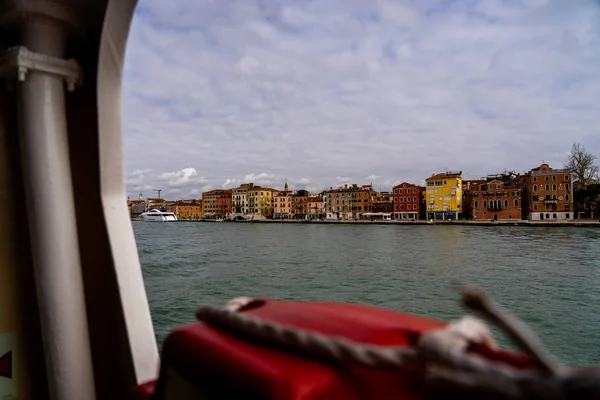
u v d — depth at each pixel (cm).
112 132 194
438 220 9519
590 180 8244
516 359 83
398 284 2142
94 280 198
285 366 90
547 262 3027
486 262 3058
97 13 186
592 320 1406
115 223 194
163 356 119
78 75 184
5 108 189
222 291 1895
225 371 97
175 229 9219
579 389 60
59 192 178
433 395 76
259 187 14462
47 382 195
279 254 3653
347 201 12244
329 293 1919
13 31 182
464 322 88
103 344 199
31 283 194
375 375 84
